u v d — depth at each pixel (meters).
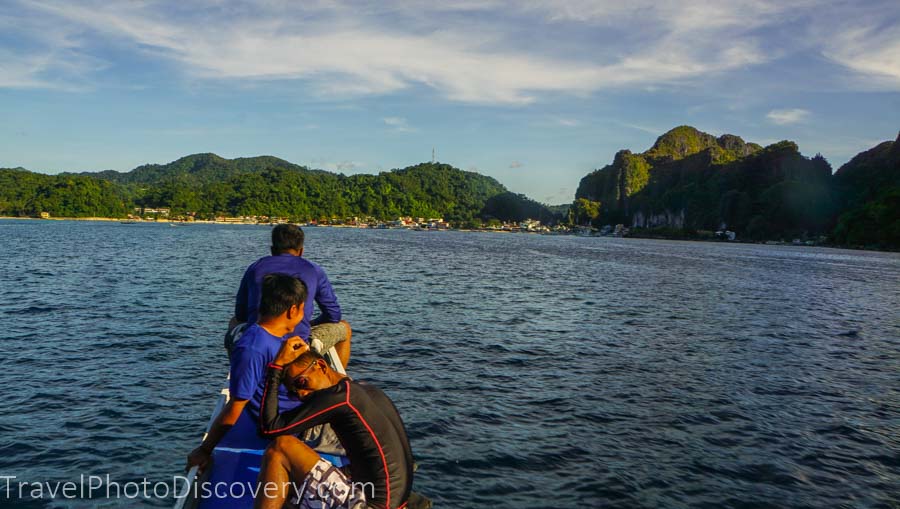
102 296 21.80
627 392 11.12
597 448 8.32
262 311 4.16
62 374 11.21
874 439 8.98
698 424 9.44
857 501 6.91
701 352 15.09
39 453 7.59
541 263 55.44
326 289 5.72
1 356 12.41
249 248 64.94
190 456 4.18
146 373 11.43
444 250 77.38
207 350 13.45
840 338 18.22
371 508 3.69
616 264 57.50
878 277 50.56
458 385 11.28
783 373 13.12
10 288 23.59
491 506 6.55
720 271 51.19
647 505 6.68
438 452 7.99
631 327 18.73
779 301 28.61
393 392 10.68
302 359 3.75
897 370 13.89
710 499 6.86
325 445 4.47
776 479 7.45
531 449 8.20
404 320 18.59
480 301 24.23
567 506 6.61
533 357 13.86
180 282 27.38
